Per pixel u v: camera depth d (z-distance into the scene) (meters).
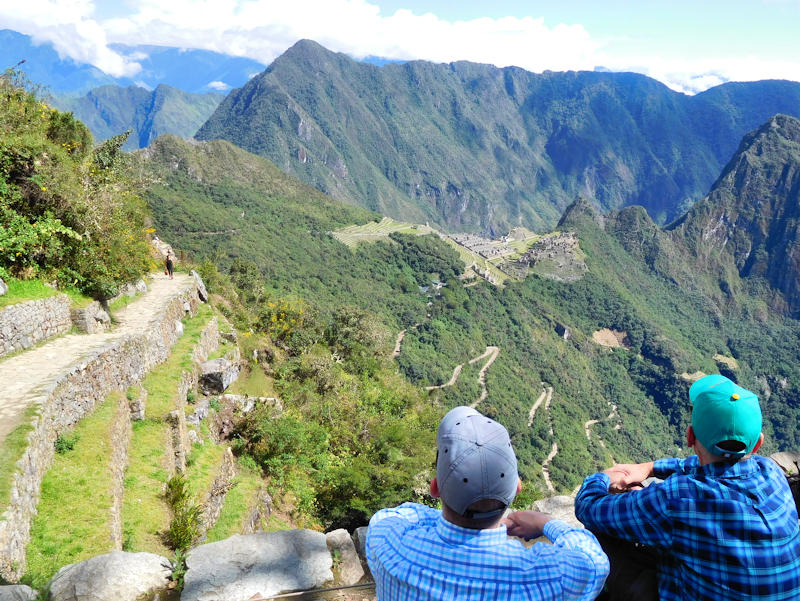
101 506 9.73
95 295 17.70
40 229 15.62
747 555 2.00
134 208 23.77
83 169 19.78
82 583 3.77
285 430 19.89
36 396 10.57
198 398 19.25
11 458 8.67
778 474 2.24
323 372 30.69
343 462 22.78
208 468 15.30
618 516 2.26
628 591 2.36
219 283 37.53
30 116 18.48
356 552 4.44
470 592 1.71
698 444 2.27
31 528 8.62
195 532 10.85
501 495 1.77
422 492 20.66
